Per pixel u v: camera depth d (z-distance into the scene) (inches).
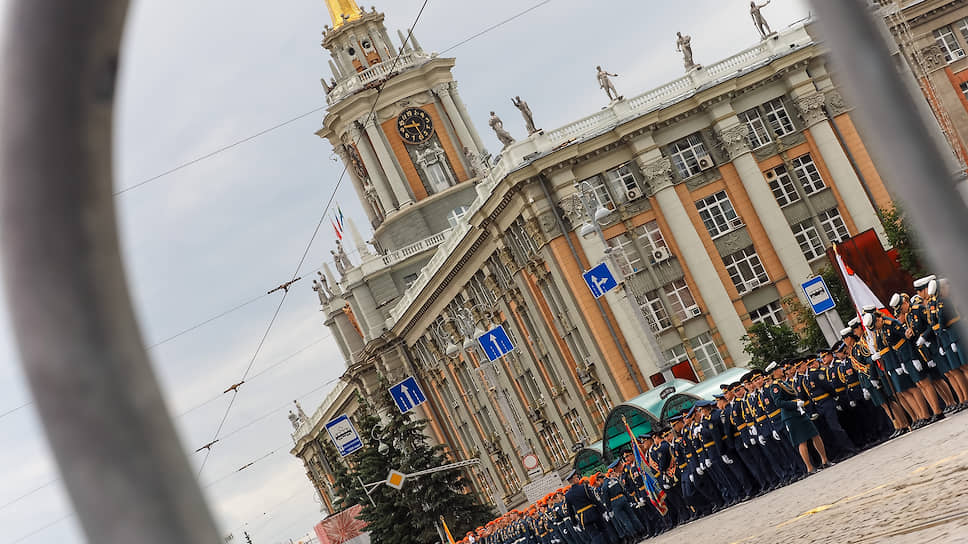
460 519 2952.8
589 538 1245.1
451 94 4252.0
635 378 2664.9
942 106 2493.8
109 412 53.0
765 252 2765.7
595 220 1808.6
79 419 52.7
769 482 999.0
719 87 2770.7
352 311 4407.0
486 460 3629.4
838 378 947.3
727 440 1022.4
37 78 53.4
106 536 52.2
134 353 54.3
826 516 651.5
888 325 871.7
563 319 2810.0
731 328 2711.6
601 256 2706.7
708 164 2778.1
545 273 2802.7
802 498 809.5
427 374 3909.9
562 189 2719.0
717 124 2780.5
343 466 4178.2
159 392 54.7
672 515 1137.4
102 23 53.9
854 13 64.4
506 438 3427.7
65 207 53.5
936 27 2829.7
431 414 3964.1
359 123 4207.7
